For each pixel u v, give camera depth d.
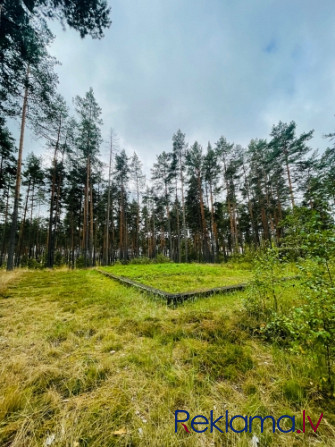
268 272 3.09
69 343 2.34
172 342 2.33
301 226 2.29
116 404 1.44
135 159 25.08
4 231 23.16
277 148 16.97
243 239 27.94
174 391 1.55
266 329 2.34
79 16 5.37
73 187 18.86
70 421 1.30
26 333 2.61
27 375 1.76
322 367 1.65
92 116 15.34
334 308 1.51
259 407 1.41
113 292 4.73
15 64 6.12
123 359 2.00
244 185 21.59
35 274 8.88
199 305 3.60
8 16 5.23
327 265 1.79
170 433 1.21
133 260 15.85
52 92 7.84
